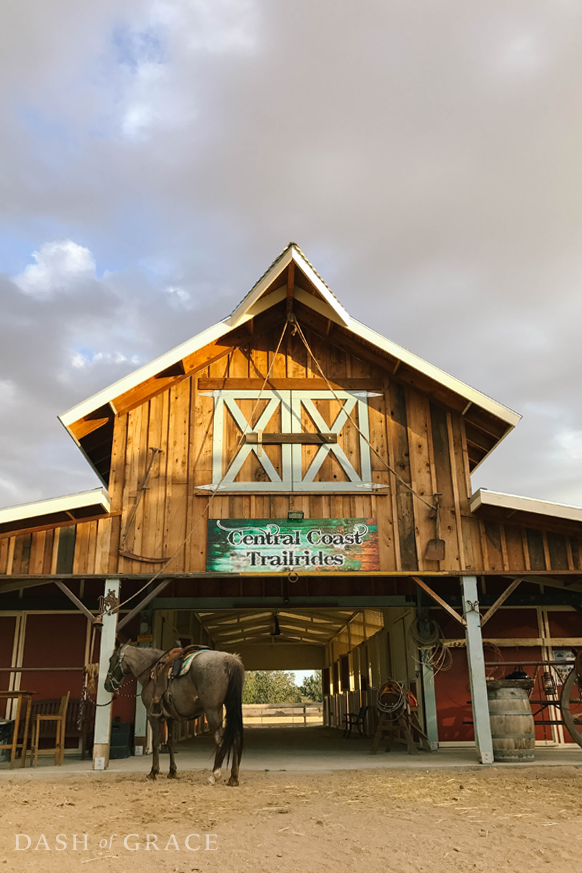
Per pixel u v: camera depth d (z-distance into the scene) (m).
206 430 11.23
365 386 11.62
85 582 13.53
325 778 8.78
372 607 13.81
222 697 8.45
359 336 11.22
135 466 10.94
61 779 9.03
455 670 13.39
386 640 16.95
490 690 10.55
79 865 4.72
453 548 10.70
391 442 11.28
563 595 13.78
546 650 13.56
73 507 9.96
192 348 10.90
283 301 11.87
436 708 13.15
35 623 13.29
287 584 13.96
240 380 11.54
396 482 11.05
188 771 9.53
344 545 10.66
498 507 10.59
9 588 12.93
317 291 11.11
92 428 11.83
